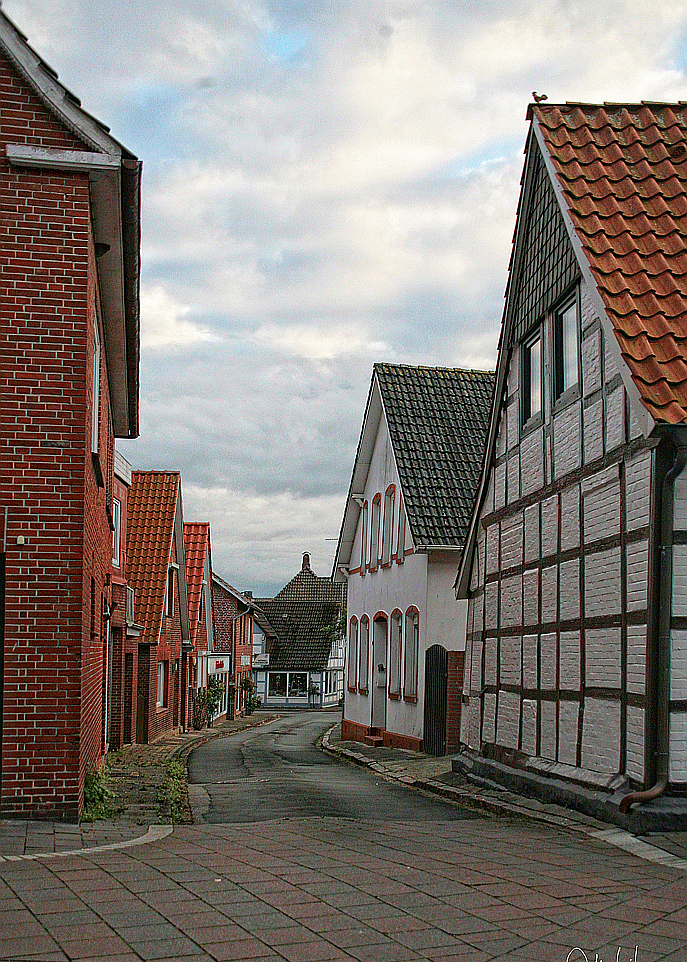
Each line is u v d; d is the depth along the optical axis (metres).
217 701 42.19
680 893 7.12
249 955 5.45
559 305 13.00
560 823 10.56
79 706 9.45
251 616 59.38
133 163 9.93
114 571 22.05
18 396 9.70
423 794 15.17
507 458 15.10
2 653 9.38
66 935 5.69
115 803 11.98
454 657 21.00
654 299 10.38
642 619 10.04
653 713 9.75
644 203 11.53
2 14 9.82
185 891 6.77
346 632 30.67
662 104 12.91
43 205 9.91
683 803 9.59
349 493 28.88
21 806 9.29
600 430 11.40
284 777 17.31
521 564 14.16
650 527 9.94
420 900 6.76
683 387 9.60
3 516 9.53
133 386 16.80
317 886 7.05
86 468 9.84
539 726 13.05
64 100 9.88
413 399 25.27
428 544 21.55
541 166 13.40
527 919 6.36
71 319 9.86
